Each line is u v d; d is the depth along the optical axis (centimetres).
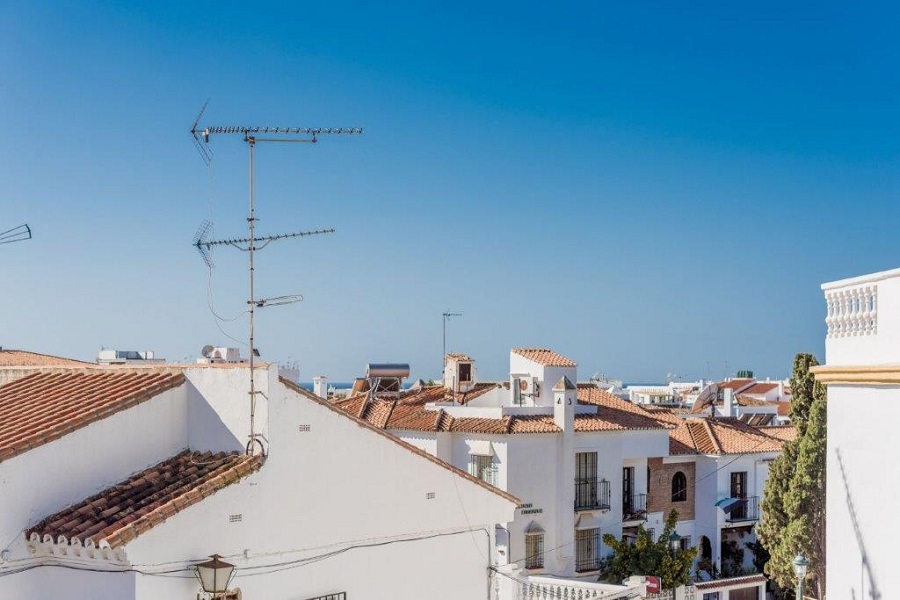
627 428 4150
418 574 1692
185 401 1544
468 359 4953
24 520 1302
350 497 1583
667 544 3703
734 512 4578
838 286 1633
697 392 8119
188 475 1429
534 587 2109
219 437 1509
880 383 1517
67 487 1359
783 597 3975
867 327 1573
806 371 3638
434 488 1733
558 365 4250
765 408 6091
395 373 4791
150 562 1269
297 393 1505
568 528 3828
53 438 1341
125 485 1406
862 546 1558
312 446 1525
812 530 3466
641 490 4300
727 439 4722
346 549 1570
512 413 3894
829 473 1653
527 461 3769
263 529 1437
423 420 3988
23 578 1293
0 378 1819
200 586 1326
